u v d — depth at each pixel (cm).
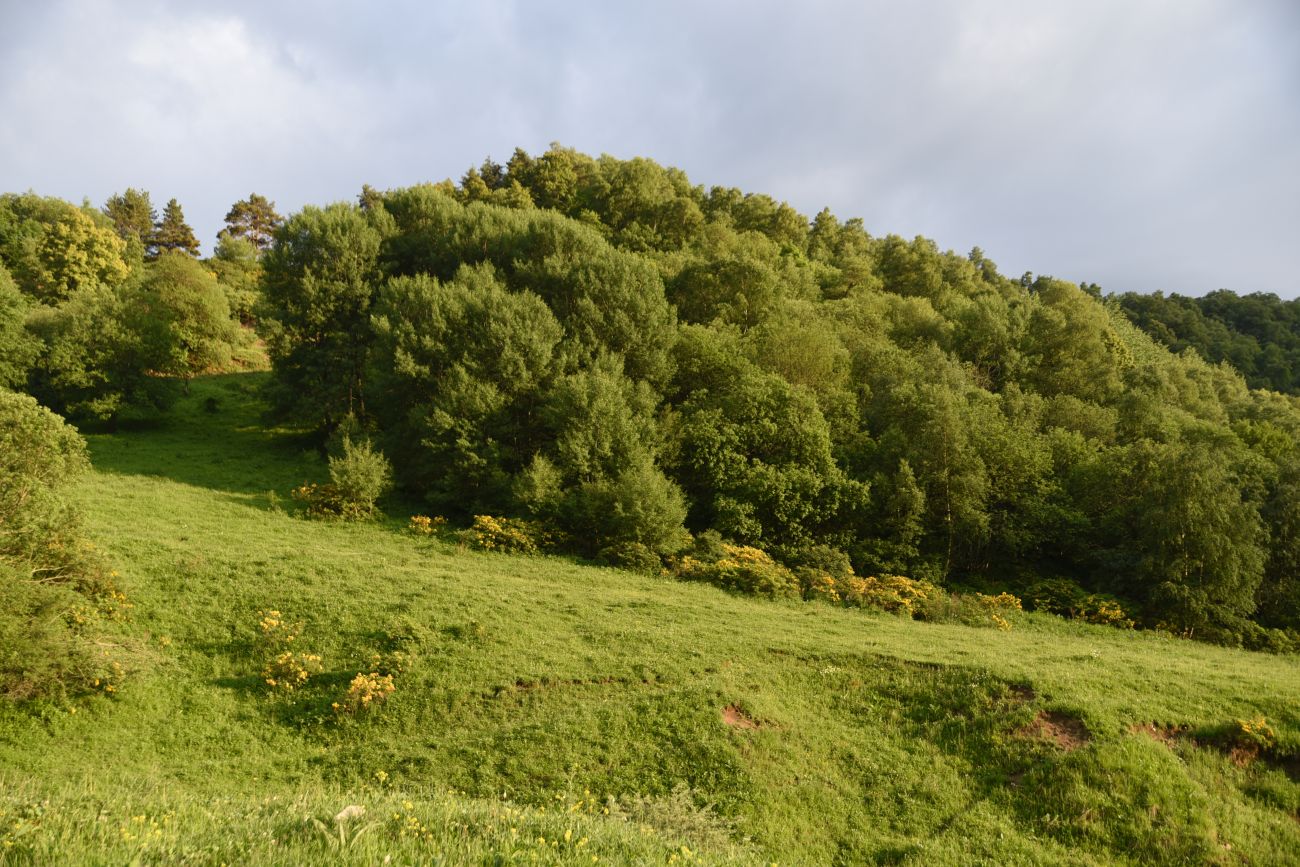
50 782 1320
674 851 862
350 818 781
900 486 3581
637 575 3031
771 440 3900
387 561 2784
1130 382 5834
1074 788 1441
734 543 3475
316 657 1917
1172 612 3067
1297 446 4531
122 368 5084
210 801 1078
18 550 1858
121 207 10950
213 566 2397
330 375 4925
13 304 4938
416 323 4309
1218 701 1731
